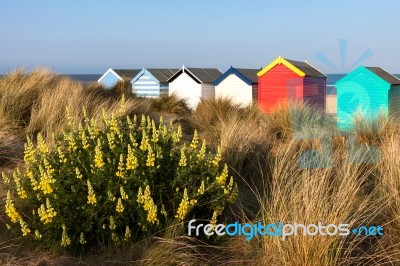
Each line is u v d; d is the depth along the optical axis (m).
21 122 8.75
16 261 4.38
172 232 4.65
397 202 4.91
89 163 4.95
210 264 4.44
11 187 5.23
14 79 10.32
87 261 4.46
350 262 4.26
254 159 6.97
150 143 5.16
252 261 4.43
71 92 10.20
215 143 8.41
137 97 14.21
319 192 4.64
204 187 4.94
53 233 4.59
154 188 4.87
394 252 4.42
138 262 4.36
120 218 4.69
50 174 4.76
